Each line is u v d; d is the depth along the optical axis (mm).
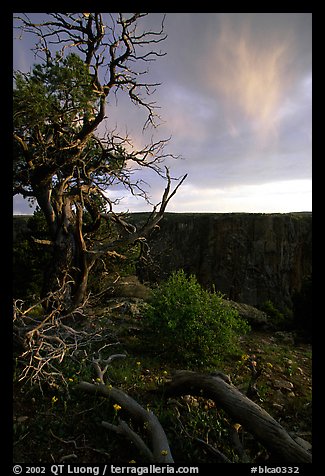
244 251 51906
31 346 5742
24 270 13625
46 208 10703
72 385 5656
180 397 5809
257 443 4762
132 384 6219
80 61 8414
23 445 4227
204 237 53531
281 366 8070
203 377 5191
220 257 52094
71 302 9930
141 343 8484
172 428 4730
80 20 10812
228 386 4895
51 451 4207
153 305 8547
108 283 13078
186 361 7668
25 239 14695
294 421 5645
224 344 7949
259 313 12969
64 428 4629
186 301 8070
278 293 49906
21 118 8078
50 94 8023
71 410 5023
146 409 5266
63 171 11688
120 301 11773
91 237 13312
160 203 10586
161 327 7871
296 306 12242
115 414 4629
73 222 11078
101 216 12102
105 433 4586
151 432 4379
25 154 9711
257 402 6105
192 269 52156
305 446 4500
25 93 7316
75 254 10344
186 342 7711
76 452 4246
